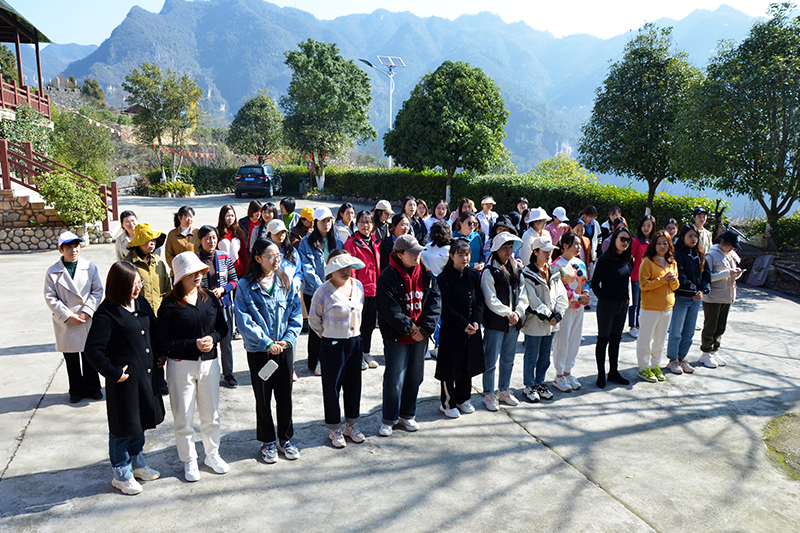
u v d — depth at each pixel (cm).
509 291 475
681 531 328
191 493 357
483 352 470
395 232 604
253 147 3825
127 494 354
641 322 562
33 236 1250
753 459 416
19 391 512
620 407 506
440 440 438
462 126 1889
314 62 2853
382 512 340
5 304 802
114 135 4438
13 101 1847
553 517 338
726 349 675
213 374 373
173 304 353
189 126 3138
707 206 1118
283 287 404
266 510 340
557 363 545
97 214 1293
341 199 2859
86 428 445
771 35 1029
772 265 1045
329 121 2872
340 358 414
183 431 366
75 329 477
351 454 413
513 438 443
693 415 491
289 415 402
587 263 739
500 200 1756
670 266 552
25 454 402
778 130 1032
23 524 321
